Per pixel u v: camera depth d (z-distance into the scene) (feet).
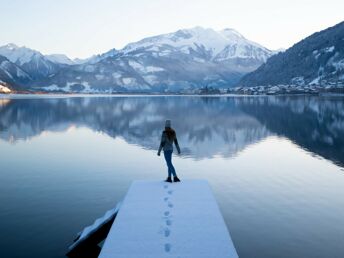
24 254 38.91
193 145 110.73
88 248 39.81
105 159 89.04
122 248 28.68
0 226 46.09
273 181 67.36
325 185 64.28
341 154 95.20
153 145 111.96
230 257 27.53
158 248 28.71
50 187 63.52
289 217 48.65
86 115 236.43
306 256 37.86
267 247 39.88
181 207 36.73
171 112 266.36
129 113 257.14
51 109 302.45
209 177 70.59
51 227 45.75
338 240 41.52
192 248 28.68
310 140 121.49
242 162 85.05
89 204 54.39
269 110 279.69
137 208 36.55
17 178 69.87
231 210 51.52
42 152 99.14
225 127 160.56
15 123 180.04
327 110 271.90
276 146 108.99
